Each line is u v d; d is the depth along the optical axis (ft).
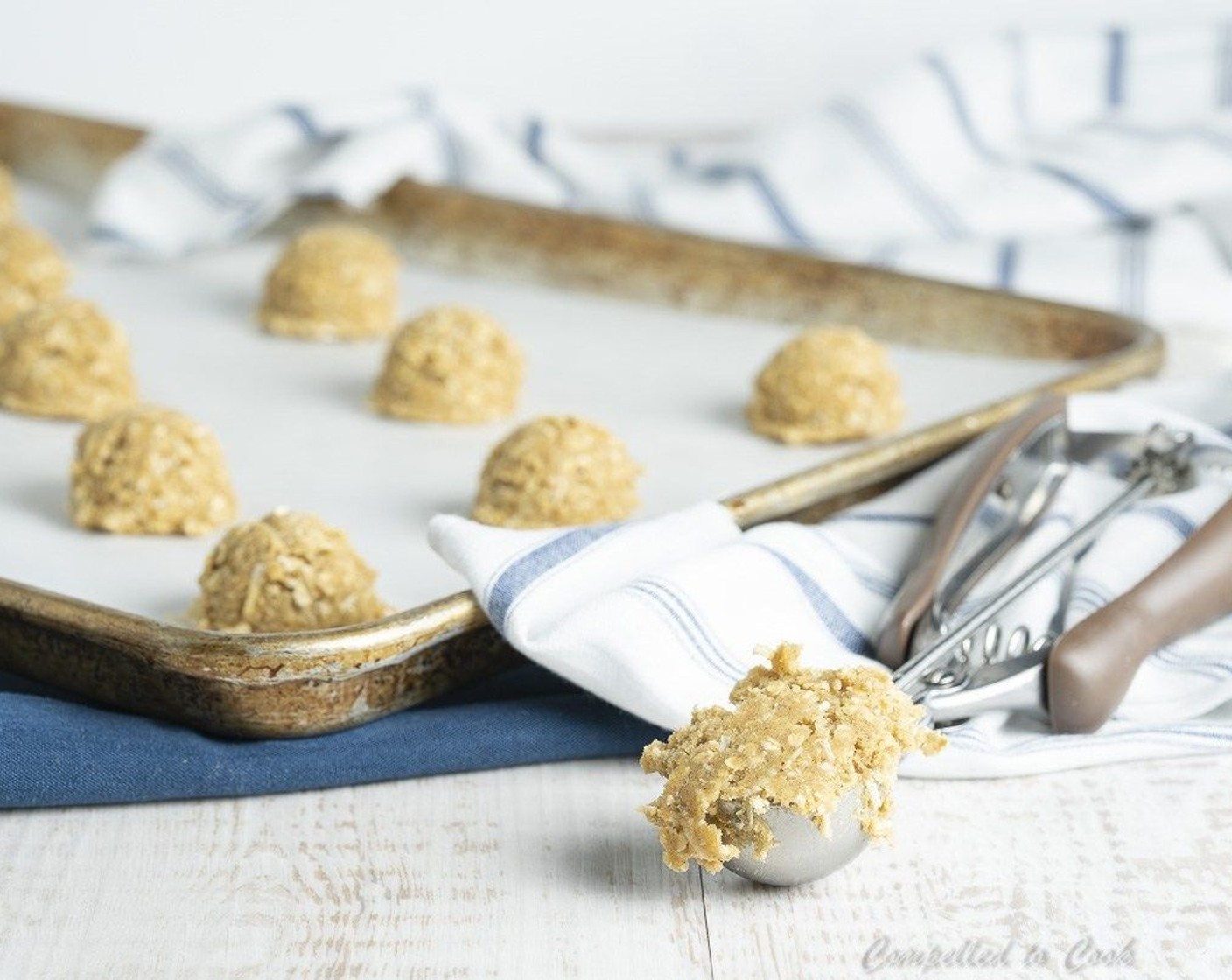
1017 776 1.80
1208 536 1.88
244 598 1.91
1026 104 3.36
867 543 2.06
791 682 1.64
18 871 1.67
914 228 3.14
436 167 3.24
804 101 3.86
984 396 2.58
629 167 3.28
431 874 1.67
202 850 1.70
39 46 3.94
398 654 1.77
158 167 3.19
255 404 2.56
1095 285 2.89
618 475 2.19
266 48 3.93
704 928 1.61
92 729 1.77
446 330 2.52
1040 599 1.93
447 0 3.88
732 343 2.79
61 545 2.14
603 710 1.83
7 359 2.51
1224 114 3.26
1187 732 1.82
